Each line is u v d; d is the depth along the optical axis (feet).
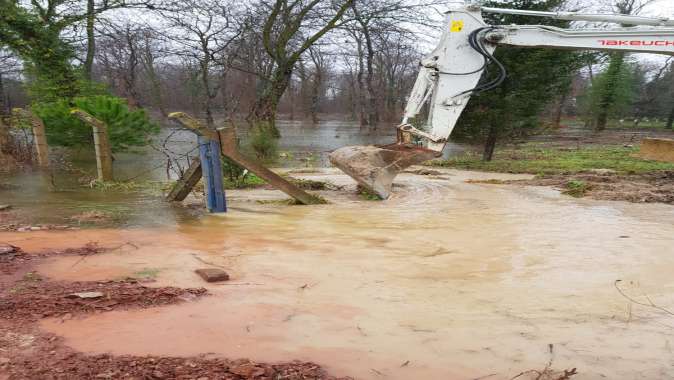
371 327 10.12
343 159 31.58
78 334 9.33
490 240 18.78
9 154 43.34
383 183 30.63
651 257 16.19
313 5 72.18
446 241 18.65
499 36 33.12
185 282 12.94
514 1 53.26
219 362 8.36
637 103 155.53
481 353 8.96
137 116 52.21
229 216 23.81
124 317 10.26
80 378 7.63
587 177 40.86
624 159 59.57
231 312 10.75
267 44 73.46
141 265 14.48
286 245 17.74
